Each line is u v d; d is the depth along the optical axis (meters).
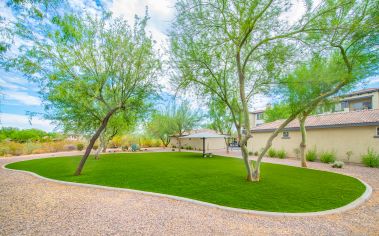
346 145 13.00
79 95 7.92
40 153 21.30
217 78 7.73
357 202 4.93
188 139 31.97
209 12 6.30
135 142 31.20
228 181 7.25
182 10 6.43
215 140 32.38
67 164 12.16
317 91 8.70
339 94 9.61
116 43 8.25
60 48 7.10
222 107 8.72
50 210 4.44
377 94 18.77
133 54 8.61
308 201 5.02
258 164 7.35
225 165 11.70
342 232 3.46
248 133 7.19
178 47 7.18
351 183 6.94
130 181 7.29
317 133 14.76
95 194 5.68
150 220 3.90
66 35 5.51
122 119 11.19
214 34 6.83
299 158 15.49
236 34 6.43
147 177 8.03
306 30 5.75
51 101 8.15
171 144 35.38
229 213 4.28
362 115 13.50
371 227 3.65
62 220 3.90
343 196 5.43
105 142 17.77
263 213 4.22
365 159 11.40
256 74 7.95
